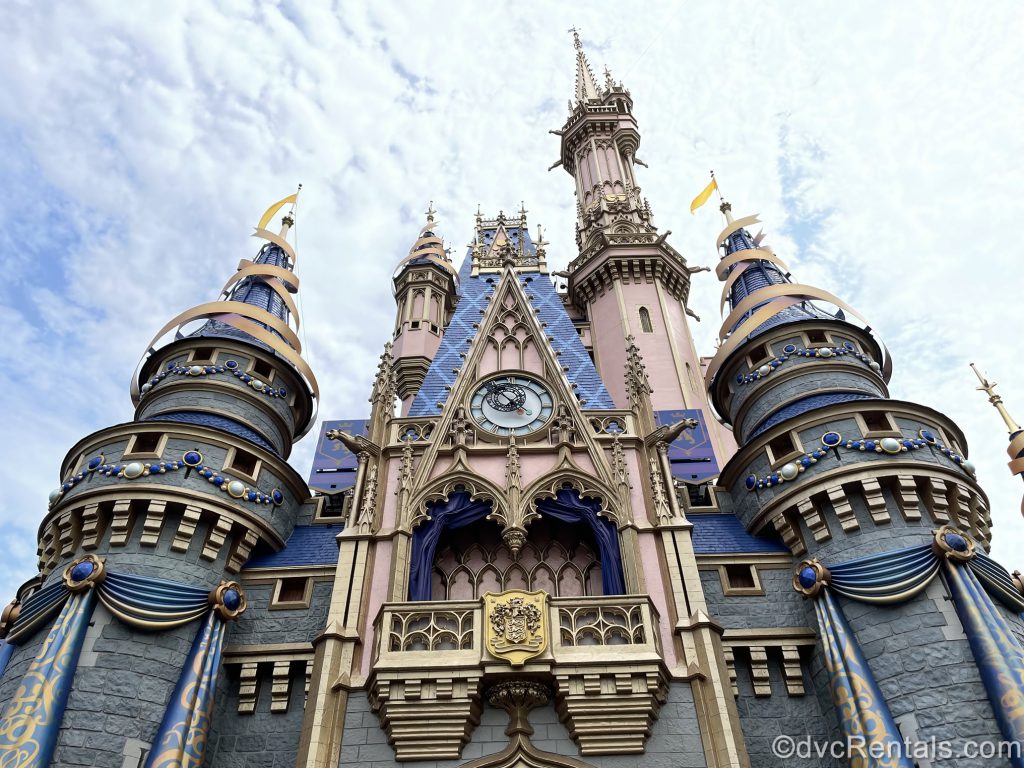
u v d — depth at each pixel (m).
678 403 35.69
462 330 28.84
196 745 18.00
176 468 22.19
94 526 20.86
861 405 22.94
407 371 38.59
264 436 25.70
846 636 18.78
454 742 17.00
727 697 17.78
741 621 21.19
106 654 18.62
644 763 16.92
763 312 28.31
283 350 28.25
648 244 42.56
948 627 18.25
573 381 25.64
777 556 22.45
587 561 21.83
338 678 18.20
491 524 22.42
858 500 21.20
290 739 19.25
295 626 21.30
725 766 16.61
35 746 16.62
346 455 27.94
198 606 20.03
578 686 17.39
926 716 17.27
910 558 19.39
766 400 26.16
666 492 21.83
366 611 19.55
